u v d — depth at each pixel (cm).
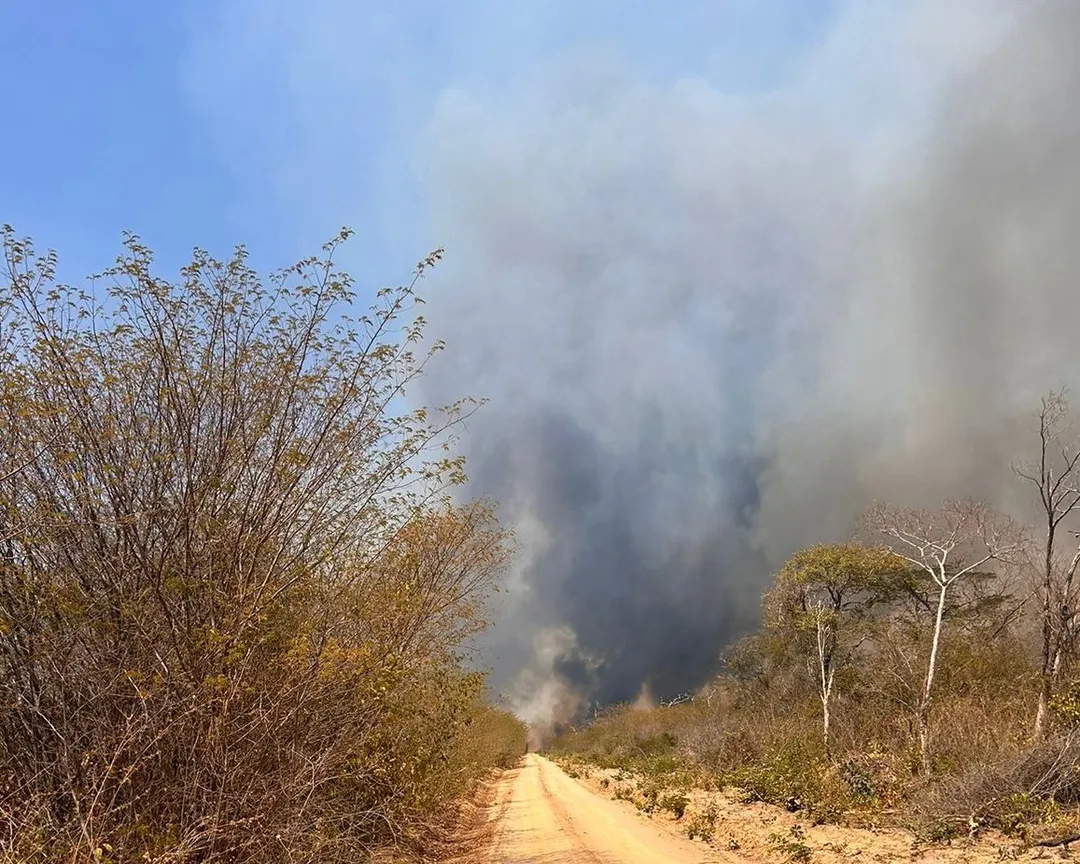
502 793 2622
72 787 598
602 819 1795
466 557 1130
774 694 2970
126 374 680
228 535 699
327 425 762
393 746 1012
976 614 2220
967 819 1145
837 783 1605
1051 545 1487
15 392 606
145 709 601
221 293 726
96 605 648
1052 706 1349
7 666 621
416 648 1011
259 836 669
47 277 651
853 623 2869
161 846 606
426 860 1228
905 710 1912
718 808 1686
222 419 716
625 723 6116
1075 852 924
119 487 665
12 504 600
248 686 677
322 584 797
